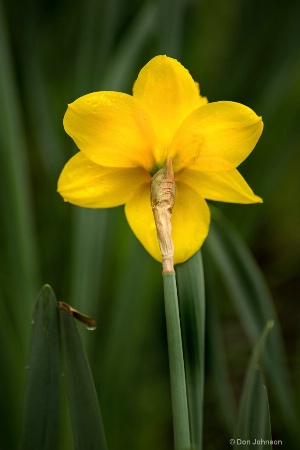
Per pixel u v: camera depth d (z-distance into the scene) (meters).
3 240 1.04
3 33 0.92
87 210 0.92
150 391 1.07
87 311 0.90
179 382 0.61
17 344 0.90
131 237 0.94
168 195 0.61
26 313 0.90
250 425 0.64
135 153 0.63
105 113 0.62
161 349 1.07
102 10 0.99
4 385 0.83
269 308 0.79
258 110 1.07
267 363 0.78
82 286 0.90
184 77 0.63
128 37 0.98
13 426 0.83
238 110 0.62
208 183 0.64
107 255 0.96
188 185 0.64
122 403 0.97
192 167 0.63
